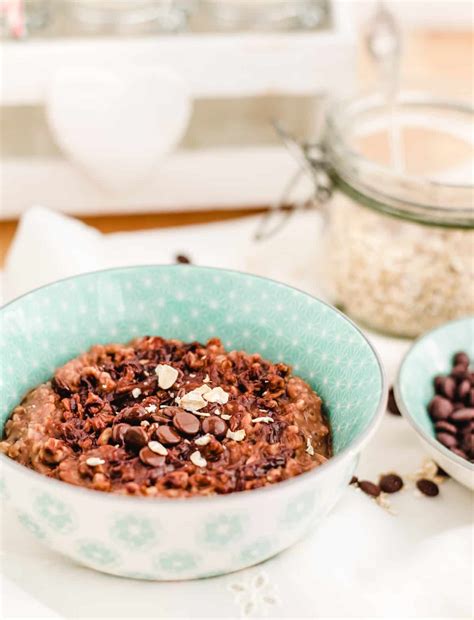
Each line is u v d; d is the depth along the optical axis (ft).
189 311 1.60
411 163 1.95
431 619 1.35
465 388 1.63
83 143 2.07
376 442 1.63
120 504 1.20
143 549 1.26
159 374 1.47
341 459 1.26
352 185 1.88
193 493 1.28
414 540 1.46
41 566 1.40
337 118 1.95
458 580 1.40
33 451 1.35
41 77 2.07
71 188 2.22
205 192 2.27
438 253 1.83
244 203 2.30
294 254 2.15
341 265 1.94
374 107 2.03
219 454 1.34
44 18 2.14
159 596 1.36
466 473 1.44
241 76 2.13
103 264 1.90
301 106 2.19
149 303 1.59
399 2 3.15
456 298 1.85
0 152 2.16
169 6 2.19
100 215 2.30
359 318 1.94
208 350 1.54
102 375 1.47
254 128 2.20
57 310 1.53
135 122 2.06
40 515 1.26
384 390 1.37
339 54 2.12
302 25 2.16
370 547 1.44
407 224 1.84
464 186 1.78
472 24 3.18
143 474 1.30
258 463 1.32
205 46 2.09
